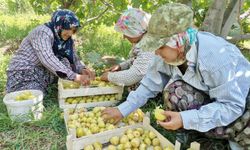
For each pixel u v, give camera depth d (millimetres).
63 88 3193
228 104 2100
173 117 2146
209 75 2104
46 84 3473
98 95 3289
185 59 2088
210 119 2105
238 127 2217
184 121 2121
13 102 2854
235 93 2080
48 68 3182
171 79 2410
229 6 3434
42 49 3133
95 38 5785
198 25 4438
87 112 2881
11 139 2719
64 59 3508
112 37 5980
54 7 5551
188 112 2146
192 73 2197
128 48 5242
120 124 2760
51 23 3312
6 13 7773
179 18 1871
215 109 2105
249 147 2262
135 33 2938
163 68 2477
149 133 2557
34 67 3355
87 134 2561
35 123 2916
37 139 2717
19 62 3314
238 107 2096
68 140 2373
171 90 2359
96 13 5363
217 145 2516
